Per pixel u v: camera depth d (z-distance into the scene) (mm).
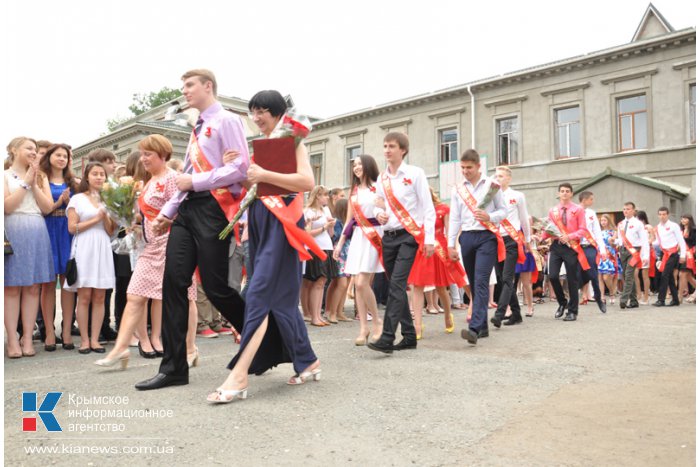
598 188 20422
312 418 2936
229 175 3451
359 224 5371
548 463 2332
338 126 29344
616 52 20500
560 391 3480
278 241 3438
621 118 20969
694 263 11141
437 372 4016
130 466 2328
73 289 5277
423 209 4887
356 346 5324
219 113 3662
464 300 10531
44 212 5164
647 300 10961
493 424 2832
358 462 2346
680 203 19578
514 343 5402
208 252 3551
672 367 4188
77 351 5324
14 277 4848
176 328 3648
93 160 5789
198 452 2471
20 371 4254
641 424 2828
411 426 2803
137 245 4859
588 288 11016
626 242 9867
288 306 3525
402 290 4797
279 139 3361
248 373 3639
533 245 10586
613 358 4555
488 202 5406
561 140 22328
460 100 24781
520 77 22766
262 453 2453
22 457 2441
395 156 4930
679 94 19578
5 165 5199
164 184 4254
